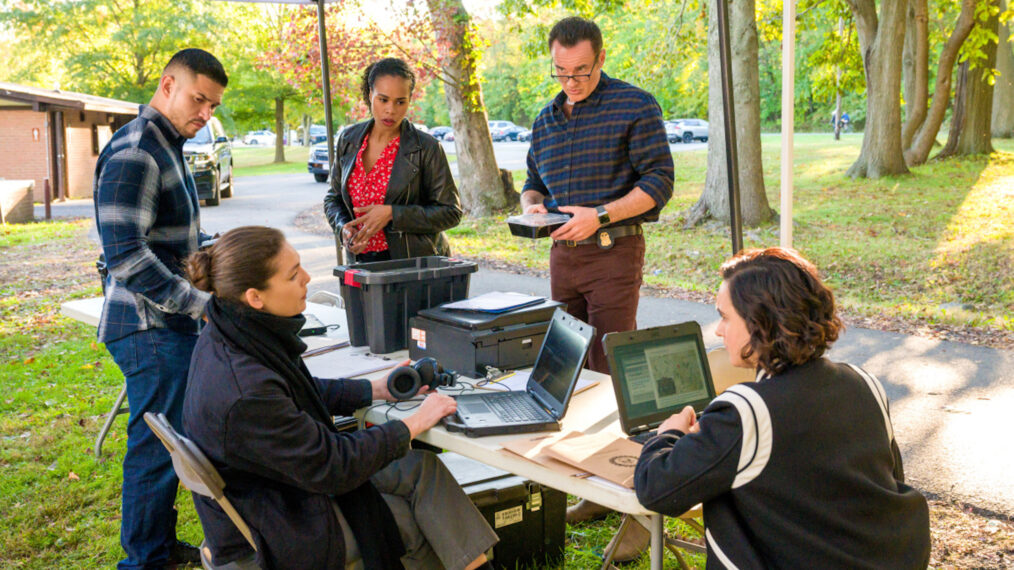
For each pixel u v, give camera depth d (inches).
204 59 113.1
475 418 92.6
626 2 543.2
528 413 95.0
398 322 125.9
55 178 717.9
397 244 149.4
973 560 123.3
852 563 64.5
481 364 111.7
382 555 86.0
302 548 81.0
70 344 262.7
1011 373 219.0
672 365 93.8
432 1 526.3
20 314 303.6
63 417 194.1
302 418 80.5
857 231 458.9
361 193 151.7
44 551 133.7
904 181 619.2
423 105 2049.7
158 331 116.0
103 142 802.2
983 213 480.7
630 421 88.8
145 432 117.3
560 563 125.1
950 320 278.8
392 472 93.5
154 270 110.2
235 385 78.7
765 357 68.3
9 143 702.5
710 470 66.1
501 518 117.6
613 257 129.6
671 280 366.9
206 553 92.0
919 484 151.6
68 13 1153.4
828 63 766.5
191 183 122.2
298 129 2861.7
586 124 130.2
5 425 188.1
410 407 100.9
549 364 100.6
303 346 88.5
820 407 65.8
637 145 127.0
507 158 1103.6
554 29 124.6
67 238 480.1
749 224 476.1
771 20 673.6
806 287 67.7
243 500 81.4
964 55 697.0
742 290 69.1
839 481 65.0
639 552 125.0
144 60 1197.1
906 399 201.2
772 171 741.3
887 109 639.8
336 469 80.7
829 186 625.9
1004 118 967.0
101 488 156.1
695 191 651.5
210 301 83.9
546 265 406.0
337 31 539.5
